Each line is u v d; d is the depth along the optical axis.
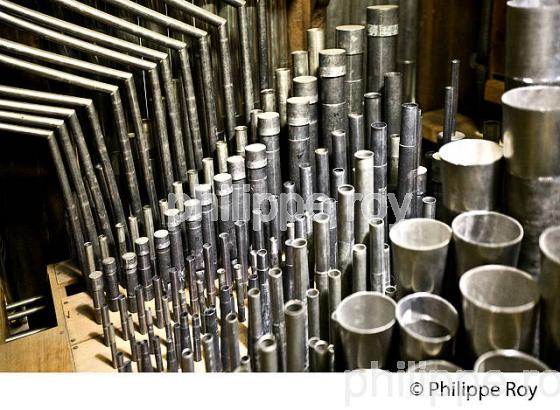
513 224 1.06
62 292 1.73
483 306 0.94
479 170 1.09
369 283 1.38
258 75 1.73
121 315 1.50
